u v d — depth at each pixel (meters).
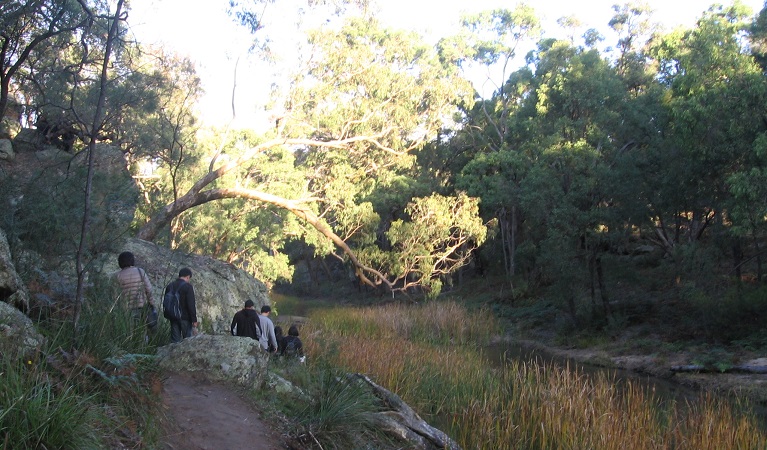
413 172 39.88
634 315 25.72
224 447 6.06
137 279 8.53
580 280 26.11
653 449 9.19
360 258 27.33
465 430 10.05
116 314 7.46
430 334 25.28
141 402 5.94
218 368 7.43
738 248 23.67
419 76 23.94
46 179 9.63
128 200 10.11
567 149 25.70
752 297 20.23
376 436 7.88
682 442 9.34
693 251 21.56
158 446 5.58
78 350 6.21
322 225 25.00
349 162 26.20
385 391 9.30
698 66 19.23
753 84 17.80
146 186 23.50
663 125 23.91
